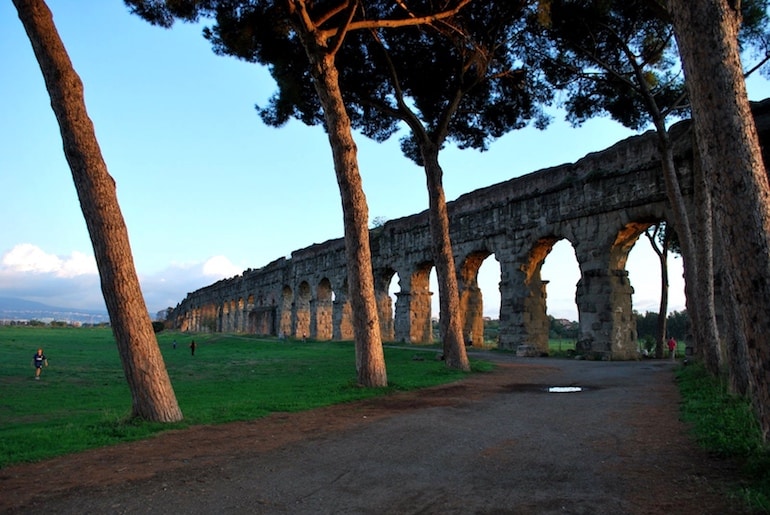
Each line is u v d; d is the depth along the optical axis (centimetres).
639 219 2544
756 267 598
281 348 4300
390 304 4694
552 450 811
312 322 5612
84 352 4056
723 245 635
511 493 616
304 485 660
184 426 1010
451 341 2020
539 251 3194
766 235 601
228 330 9062
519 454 793
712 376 1437
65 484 666
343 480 680
